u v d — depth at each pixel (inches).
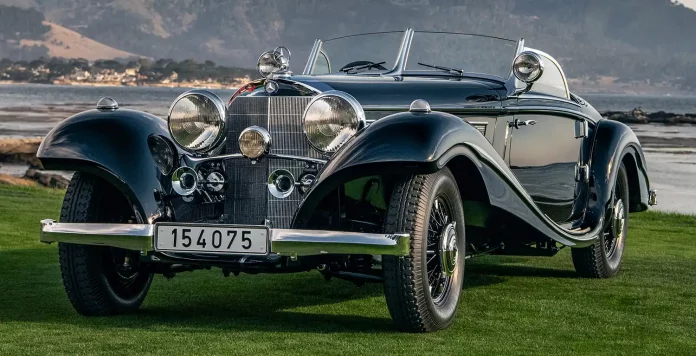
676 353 168.1
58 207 439.8
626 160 277.4
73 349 161.3
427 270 182.2
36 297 217.3
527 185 236.4
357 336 176.4
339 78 215.2
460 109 216.1
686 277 266.4
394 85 215.5
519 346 170.6
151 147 191.0
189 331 179.2
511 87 229.3
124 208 201.5
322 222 189.5
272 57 222.7
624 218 275.1
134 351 160.2
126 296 201.0
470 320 196.1
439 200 184.2
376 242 168.6
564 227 248.2
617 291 239.1
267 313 202.4
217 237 176.6
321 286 241.8
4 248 302.2
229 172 193.6
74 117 194.9
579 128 254.8
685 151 1686.8
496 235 228.2
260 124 192.9
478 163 186.7
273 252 173.8
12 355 156.3
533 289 241.0
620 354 166.2
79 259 189.3
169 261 184.5
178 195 190.5
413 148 169.3
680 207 804.0
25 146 1267.2
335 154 177.2
